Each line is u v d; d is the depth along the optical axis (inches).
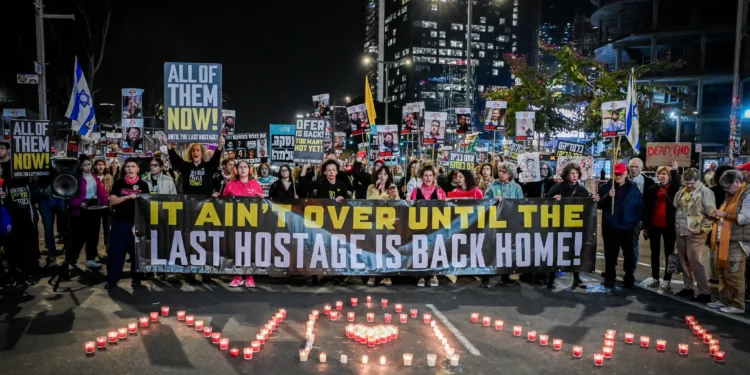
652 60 1924.2
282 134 551.8
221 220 347.6
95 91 1354.6
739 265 301.0
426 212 351.6
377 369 215.8
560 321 285.3
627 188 351.9
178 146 666.8
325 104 638.5
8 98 1177.4
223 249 348.2
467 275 364.8
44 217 409.7
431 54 7406.5
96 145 936.3
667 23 1916.8
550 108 1051.9
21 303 301.4
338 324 273.7
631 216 348.8
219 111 350.9
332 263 350.0
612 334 255.1
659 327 277.3
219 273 348.2
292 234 349.1
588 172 522.0
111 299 312.5
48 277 366.0
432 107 7066.9
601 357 223.5
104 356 225.3
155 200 344.2
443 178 475.8
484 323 275.3
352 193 455.2
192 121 350.3
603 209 360.5
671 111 1429.6
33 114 1188.5
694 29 1873.8
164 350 233.0
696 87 2033.7
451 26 7465.6
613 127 433.7
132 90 716.7
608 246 356.2
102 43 1318.9
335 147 846.5
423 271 352.8
